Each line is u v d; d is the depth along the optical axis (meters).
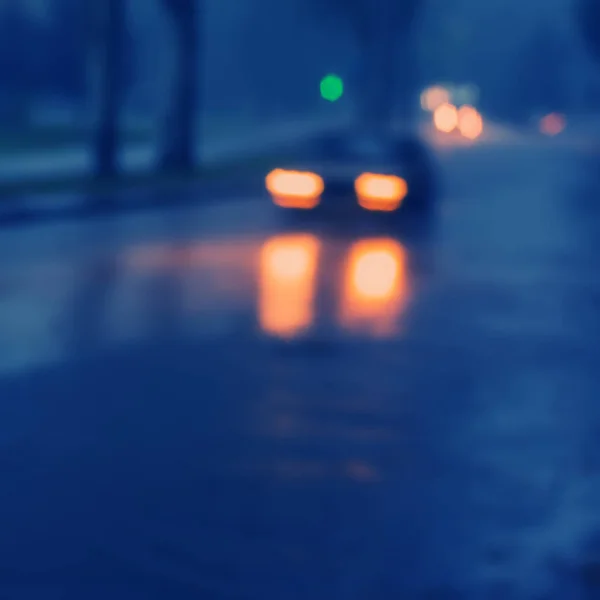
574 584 9.19
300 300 23.62
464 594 8.97
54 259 28.92
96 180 53.19
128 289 24.48
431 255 31.69
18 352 18.08
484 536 10.26
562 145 127.19
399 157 40.78
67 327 20.12
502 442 13.38
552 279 27.12
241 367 17.23
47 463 12.23
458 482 11.81
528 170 78.88
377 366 17.48
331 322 21.20
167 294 23.92
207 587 9.02
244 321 21.06
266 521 10.52
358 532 10.29
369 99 128.62
